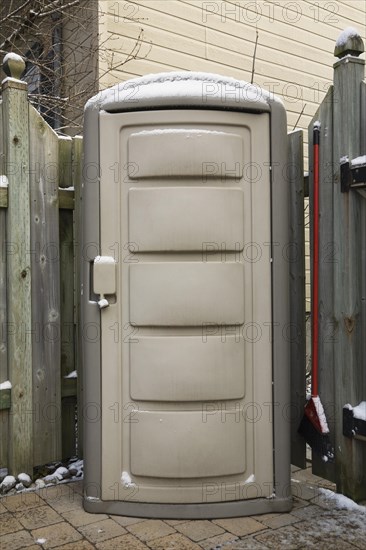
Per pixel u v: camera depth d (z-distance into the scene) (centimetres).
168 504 273
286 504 280
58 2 476
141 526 264
